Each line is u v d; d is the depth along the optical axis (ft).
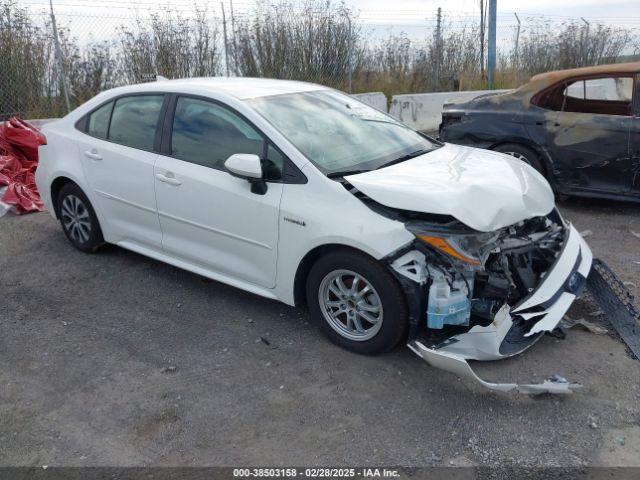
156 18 33.55
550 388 10.27
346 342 12.14
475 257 10.89
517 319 11.35
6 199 21.72
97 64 32.09
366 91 42.45
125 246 16.03
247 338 12.93
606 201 22.95
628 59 50.42
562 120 20.98
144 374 11.73
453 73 46.70
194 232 14.01
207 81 15.10
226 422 10.28
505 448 9.52
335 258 11.58
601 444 9.56
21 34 29.50
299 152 12.26
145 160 14.62
